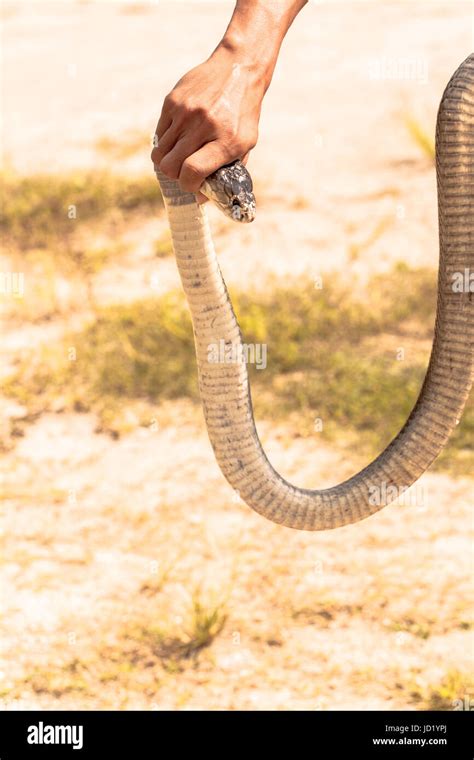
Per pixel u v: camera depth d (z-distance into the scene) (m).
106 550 5.17
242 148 1.55
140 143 11.71
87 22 17.83
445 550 4.97
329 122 11.55
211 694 4.16
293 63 13.79
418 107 11.44
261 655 4.36
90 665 4.37
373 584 4.74
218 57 1.58
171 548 5.15
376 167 10.30
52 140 12.16
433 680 4.14
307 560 4.96
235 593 4.75
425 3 16.00
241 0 1.62
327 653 4.34
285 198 9.76
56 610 4.72
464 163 1.76
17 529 5.37
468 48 13.30
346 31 15.01
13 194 10.26
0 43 17.03
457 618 4.49
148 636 4.52
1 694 4.20
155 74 14.41
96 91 13.95
